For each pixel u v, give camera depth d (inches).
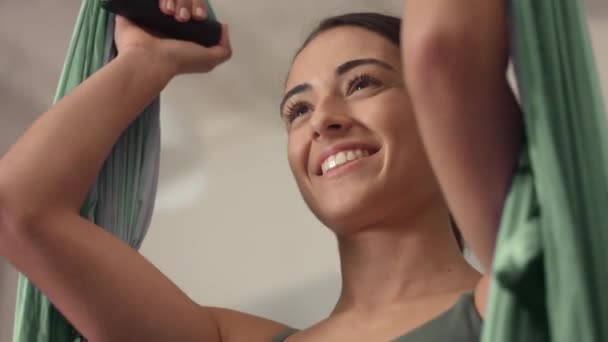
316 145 38.2
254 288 60.4
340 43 40.4
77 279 34.5
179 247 64.4
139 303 35.5
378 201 36.3
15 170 34.6
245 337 38.2
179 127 68.6
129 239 39.6
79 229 35.0
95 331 35.4
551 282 21.1
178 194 67.1
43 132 36.0
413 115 37.4
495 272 22.2
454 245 37.9
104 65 40.4
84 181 36.0
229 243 63.2
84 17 40.9
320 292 58.1
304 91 40.2
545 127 22.0
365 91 38.3
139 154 40.4
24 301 36.3
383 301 36.2
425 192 36.9
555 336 20.7
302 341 36.7
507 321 21.7
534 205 22.7
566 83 23.3
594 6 59.2
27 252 34.3
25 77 67.3
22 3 63.0
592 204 22.2
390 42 40.2
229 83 66.5
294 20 62.2
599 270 21.5
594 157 22.9
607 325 20.9
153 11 40.3
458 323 31.4
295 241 61.2
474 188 23.5
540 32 23.4
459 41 22.1
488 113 22.7
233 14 62.3
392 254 36.8
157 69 39.7
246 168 66.2
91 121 36.9
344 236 37.9
